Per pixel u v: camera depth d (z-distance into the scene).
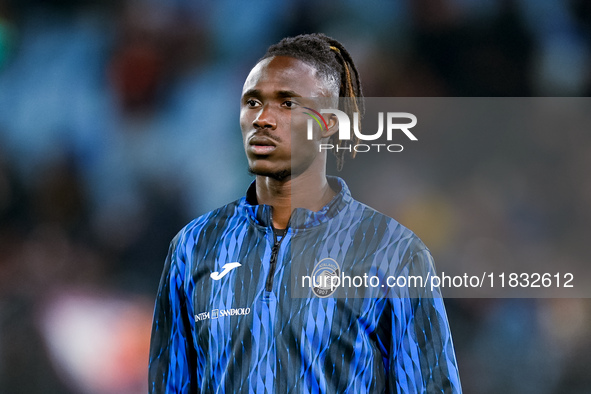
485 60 26.75
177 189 26.33
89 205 26.12
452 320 21.00
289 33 28.00
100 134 27.00
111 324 23.14
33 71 27.94
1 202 25.98
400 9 27.31
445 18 26.98
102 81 27.67
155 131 26.97
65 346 22.50
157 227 25.83
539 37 26.89
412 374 8.97
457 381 8.98
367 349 8.92
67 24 28.44
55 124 27.16
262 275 9.12
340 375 8.77
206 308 9.23
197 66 27.78
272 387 8.70
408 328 9.03
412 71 26.77
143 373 22.45
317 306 8.90
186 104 27.31
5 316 22.59
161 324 9.75
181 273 9.63
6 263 24.58
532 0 27.16
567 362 20.86
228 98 27.41
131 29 28.06
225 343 8.98
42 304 23.41
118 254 25.16
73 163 26.67
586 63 26.84
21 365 21.89
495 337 20.94
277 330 8.85
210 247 9.51
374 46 27.03
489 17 26.97
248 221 9.52
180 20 28.11
